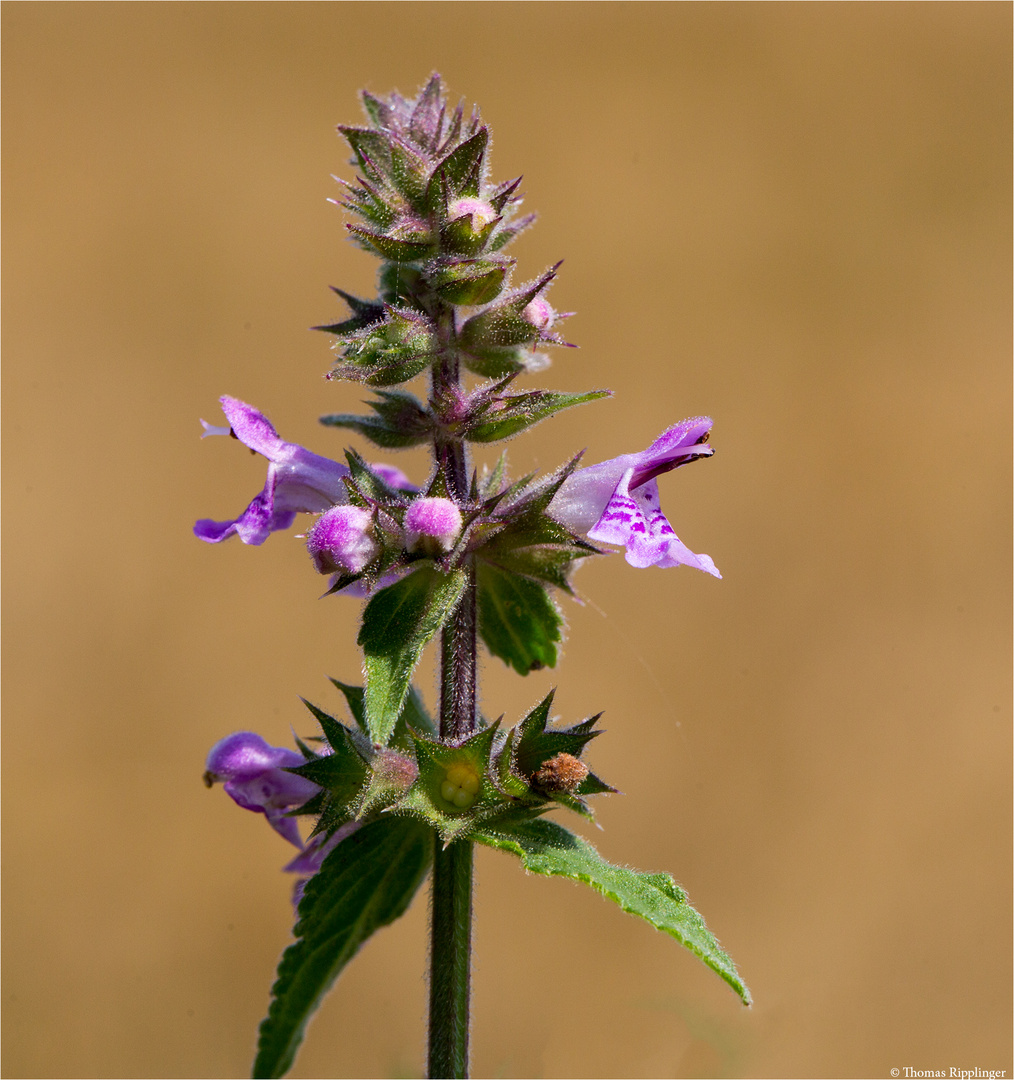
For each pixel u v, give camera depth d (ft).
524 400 1.05
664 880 1.03
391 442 1.06
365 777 1.05
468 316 1.06
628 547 1.05
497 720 1.04
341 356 1.05
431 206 1.05
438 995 1.06
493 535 1.05
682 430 1.06
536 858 1.03
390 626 1.04
